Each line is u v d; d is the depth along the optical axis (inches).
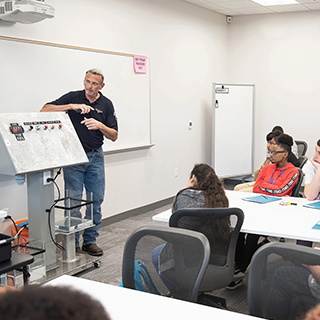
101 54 167.0
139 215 199.8
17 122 103.3
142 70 192.7
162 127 215.0
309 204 114.1
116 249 149.2
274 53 261.1
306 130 257.8
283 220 98.1
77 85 156.4
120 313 47.9
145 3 193.9
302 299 50.0
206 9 246.2
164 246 60.6
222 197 86.7
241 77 273.6
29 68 136.5
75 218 119.8
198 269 59.0
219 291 113.9
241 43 270.7
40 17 117.7
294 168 134.1
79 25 156.5
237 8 244.1
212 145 249.8
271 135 172.9
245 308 103.6
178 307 49.5
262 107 269.3
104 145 173.3
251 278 52.8
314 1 223.8
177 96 225.9
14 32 130.7
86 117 135.4
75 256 129.4
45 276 107.6
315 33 248.5
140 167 200.1
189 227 81.5
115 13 174.9
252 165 270.4
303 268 49.9
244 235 114.9
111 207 183.2
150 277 61.7
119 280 121.1
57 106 129.0
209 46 252.8
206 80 253.4
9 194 132.5
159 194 217.0
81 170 134.0
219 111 252.5
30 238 116.0
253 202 118.8
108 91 173.3
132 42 186.9
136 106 191.3
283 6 237.0
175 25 218.5
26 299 16.5
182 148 234.7
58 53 146.9
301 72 254.8
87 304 16.9
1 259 69.4
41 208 112.1
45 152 106.4
